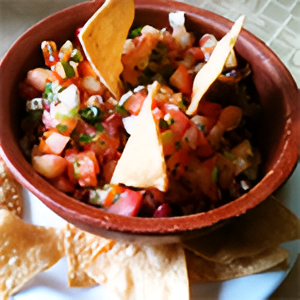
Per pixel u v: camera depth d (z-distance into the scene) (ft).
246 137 0.98
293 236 0.87
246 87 1.01
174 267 0.86
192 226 0.75
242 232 0.88
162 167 0.74
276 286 0.87
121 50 0.89
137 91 0.91
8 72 0.87
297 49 1.35
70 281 0.84
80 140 0.88
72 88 0.86
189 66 0.99
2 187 0.91
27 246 0.85
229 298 0.86
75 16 0.97
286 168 0.82
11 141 0.81
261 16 1.42
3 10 1.37
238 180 0.91
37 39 0.93
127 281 0.85
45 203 0.77
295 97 0.90
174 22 1.01
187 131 0.88
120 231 0.75
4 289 0.81
